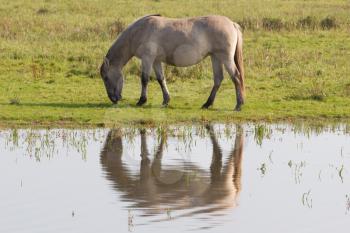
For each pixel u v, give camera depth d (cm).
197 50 4306
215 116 4191
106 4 8888
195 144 3603
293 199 2723
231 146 3572
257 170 3136
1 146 3525
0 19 7269
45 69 5297
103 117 4116
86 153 3403
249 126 4022
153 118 4125
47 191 2786
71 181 2930
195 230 2381
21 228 2375
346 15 7838
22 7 8425
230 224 2436
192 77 5156
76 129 3897
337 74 5266
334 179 3000
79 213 2530
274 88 4884
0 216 2491
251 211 2580
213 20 4316
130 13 8194
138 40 4366
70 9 8381
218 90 4838
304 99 4628
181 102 4528
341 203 2683
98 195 2748
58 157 3325
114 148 3512
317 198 2738
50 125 3962
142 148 3516
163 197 2733
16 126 3934
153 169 3133
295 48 6131
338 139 3734
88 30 6738
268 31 6869
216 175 3052
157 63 4384
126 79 5122
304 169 3147
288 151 3475
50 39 6325
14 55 5609
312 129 3969
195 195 2770
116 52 4419
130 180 2959
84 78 5128
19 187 2838
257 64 5506
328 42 6391
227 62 4297
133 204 2642
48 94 4656
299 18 7488
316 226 2425
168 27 4325
